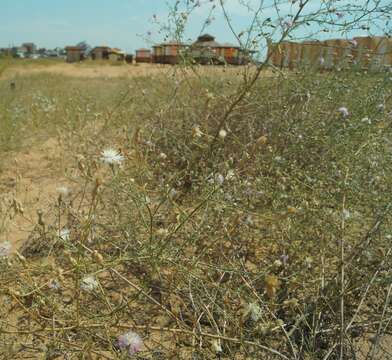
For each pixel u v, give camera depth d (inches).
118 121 172.7
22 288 67.5
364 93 144.4
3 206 113.0
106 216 96.1
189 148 122.8
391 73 140.6
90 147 154.5
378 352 67.6
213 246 82.4
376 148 112.5
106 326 60.5
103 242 89.9
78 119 176.4
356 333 72.1
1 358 60.8
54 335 59.7
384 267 78.1
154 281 79.7
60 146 159.9
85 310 66.1
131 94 207.8
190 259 75.4
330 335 69.2
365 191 100.6
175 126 145.5
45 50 2134.6
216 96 137.4
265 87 134.2
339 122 125.2
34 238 95.3
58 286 68.9
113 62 994.1
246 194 97.3
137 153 90.4
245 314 61.8
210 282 72.8
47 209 110.7
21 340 66.3
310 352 62.3
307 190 106.5
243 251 90.5
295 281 72.7
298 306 69.6
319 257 84.3
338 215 89.1
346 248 85.7
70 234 90.6
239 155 114.3
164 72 182.9
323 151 118.5
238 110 132.0
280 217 82.1
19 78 439.2
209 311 68.9
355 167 103.1
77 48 1582.2
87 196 119.1
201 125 134.3
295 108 134.1
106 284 81.5
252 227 91.8
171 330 63.6
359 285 76.0
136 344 57.2
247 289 76.4
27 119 207.8
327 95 136.9
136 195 74.1
